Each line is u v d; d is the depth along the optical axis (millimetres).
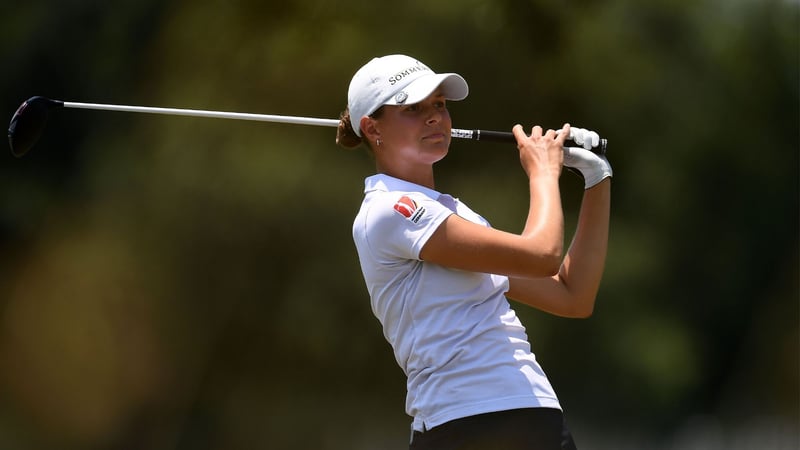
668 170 61312
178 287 45406
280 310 45094
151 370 46250
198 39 47281
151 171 46062
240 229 44625
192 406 46906
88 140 50812
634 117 54656
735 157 69875
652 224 60375
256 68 45656
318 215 44438
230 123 45000
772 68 70812
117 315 46031
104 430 47031
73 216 49062
